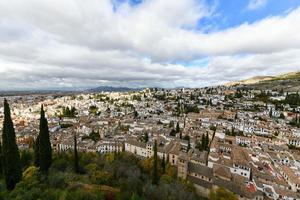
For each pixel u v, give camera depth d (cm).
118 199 5825
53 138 17838
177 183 8100
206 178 9419
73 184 5978
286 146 15550
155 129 18550
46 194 4925
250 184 9225
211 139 16050
